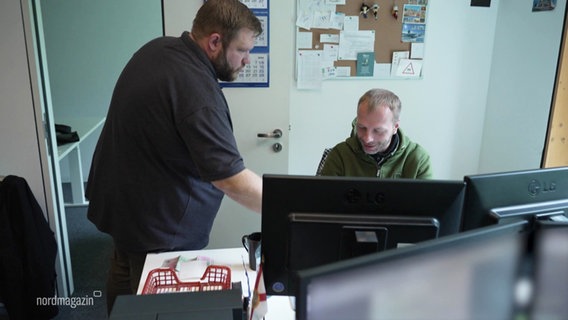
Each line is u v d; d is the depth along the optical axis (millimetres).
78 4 4199
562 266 847
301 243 1066
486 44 3314
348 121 3227
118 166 1596
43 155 2416
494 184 1096
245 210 2875
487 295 807
